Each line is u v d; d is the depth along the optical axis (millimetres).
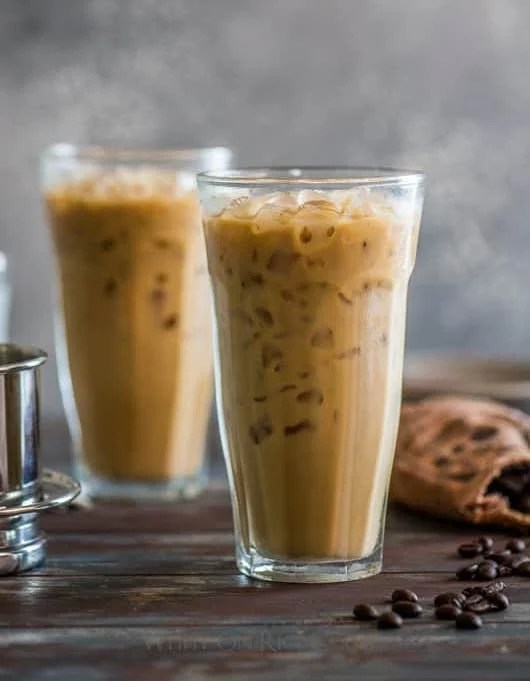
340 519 848
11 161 1340
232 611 813
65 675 752
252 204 829
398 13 1325
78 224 990
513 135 1351
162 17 1320
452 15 1328
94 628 795
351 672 753
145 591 839
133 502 1001
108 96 1333
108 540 917
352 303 833
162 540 918
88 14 1319
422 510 954
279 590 841
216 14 1320
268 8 1320
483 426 969
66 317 1012
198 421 1018
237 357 845
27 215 1350
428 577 859
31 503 855
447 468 946
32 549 868
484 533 929
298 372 835
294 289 828
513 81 1342
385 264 836
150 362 1002
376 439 849
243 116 1336
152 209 984
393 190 835
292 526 847
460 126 1348
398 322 852
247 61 1328
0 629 795
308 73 1331
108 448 1010
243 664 761
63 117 1335
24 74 1325
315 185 826
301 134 1341
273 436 842
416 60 1334
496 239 1370
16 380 853
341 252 825
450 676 750
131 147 1340
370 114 1341
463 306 1382
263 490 848
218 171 877
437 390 1062
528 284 1379
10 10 1316
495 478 938
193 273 1000
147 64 1327
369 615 803
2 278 1083
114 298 997
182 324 1002
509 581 852
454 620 803
